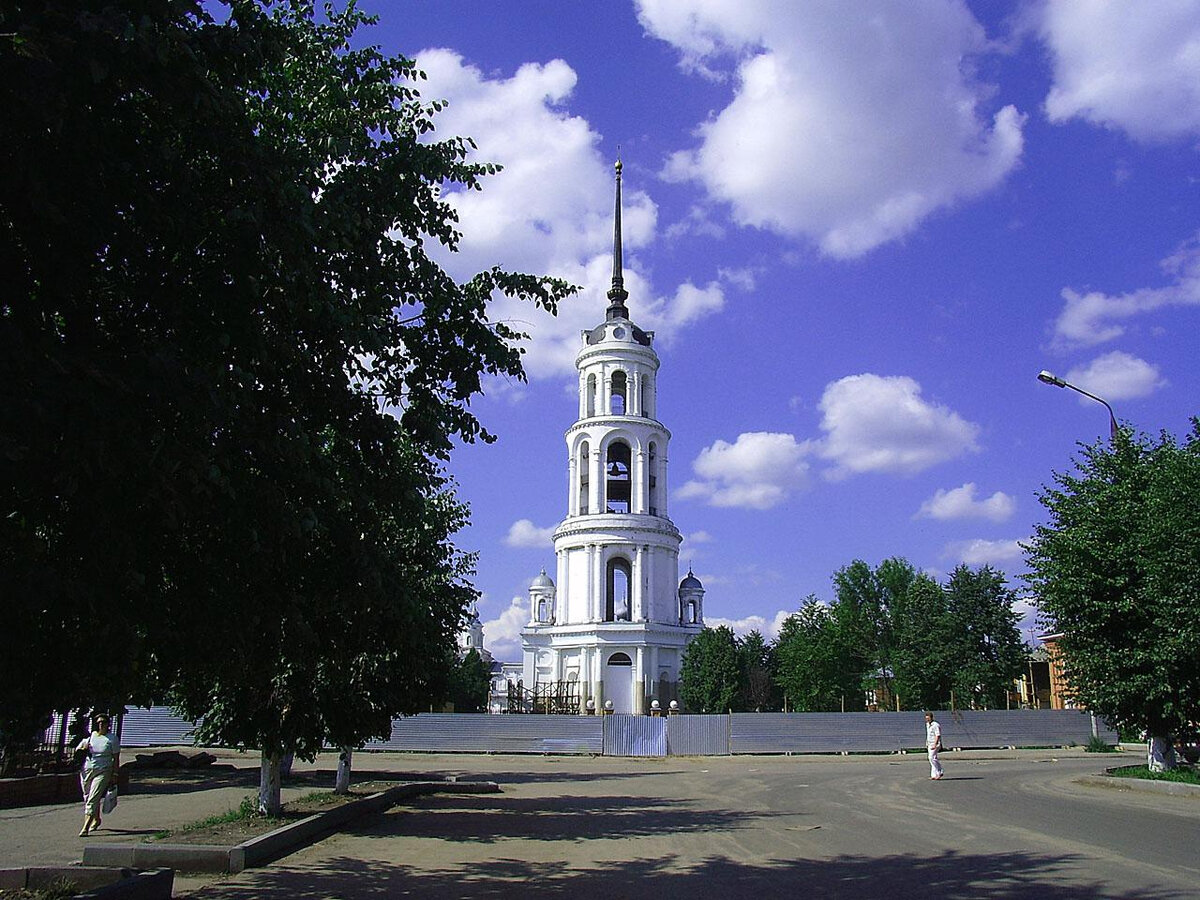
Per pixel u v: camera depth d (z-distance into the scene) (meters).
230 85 8.65
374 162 12.03
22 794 21.78
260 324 8.72
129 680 8.37
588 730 49.97
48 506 7.37
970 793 23.05
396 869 12.90
